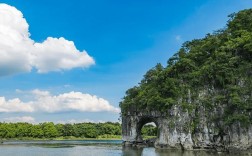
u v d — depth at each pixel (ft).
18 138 626.64
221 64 231.71
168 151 244.42
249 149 203.31
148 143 346.13
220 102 227.20
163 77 277.64
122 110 354.54
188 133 245.65
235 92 215.31
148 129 615.57
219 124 226.99
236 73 224.53
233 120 212.23
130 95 354.74
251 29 259.19
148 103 283.59
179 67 271.08
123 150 277.64
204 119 237.66
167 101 260.83
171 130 260.42
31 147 333.01
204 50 274.16
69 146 354.13
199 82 249.14
